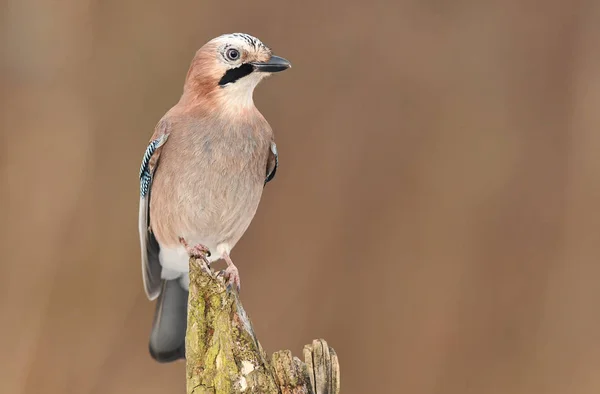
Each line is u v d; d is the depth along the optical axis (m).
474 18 13.34
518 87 13.28
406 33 13.17
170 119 8.15
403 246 12.56
